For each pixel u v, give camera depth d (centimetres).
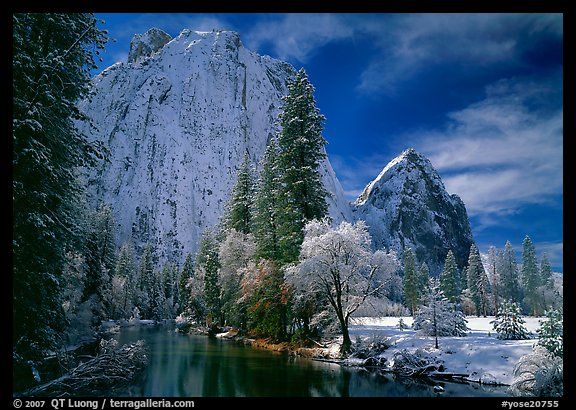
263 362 2022
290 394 1302
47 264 1288
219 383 1468
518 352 1573
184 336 4166
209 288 4841
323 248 2166
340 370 1775
